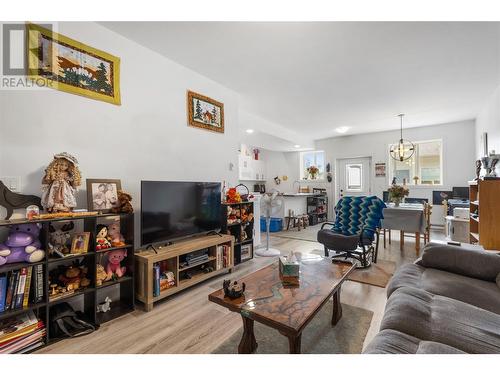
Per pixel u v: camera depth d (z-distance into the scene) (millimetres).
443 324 1163
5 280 1543
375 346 1076
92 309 1940
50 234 1831
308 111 4793
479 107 4574
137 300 2328
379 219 3391
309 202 7102
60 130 2014
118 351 1617
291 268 1821
